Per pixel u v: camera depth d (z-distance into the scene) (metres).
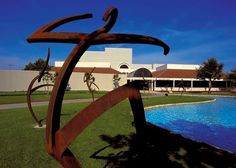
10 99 22.66
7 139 7.80
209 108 23.39
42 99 22.69
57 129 2.41
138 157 6.14
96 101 2.47
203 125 15.49
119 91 2.63
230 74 49.00
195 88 51.34
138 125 3.11
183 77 50.19
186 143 7.64
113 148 6.86
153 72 60.16
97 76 43.97
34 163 5.69
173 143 7.62
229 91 50.12
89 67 54.56
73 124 2.38
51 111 2.33
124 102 20.30
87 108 2.43
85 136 8.16
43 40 2.31
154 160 5.96
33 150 6.68
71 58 2.32
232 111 21.94
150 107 19.30
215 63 45.41
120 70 60.84
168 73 51.72
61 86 2.35
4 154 6.30
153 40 2.50
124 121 11.16
